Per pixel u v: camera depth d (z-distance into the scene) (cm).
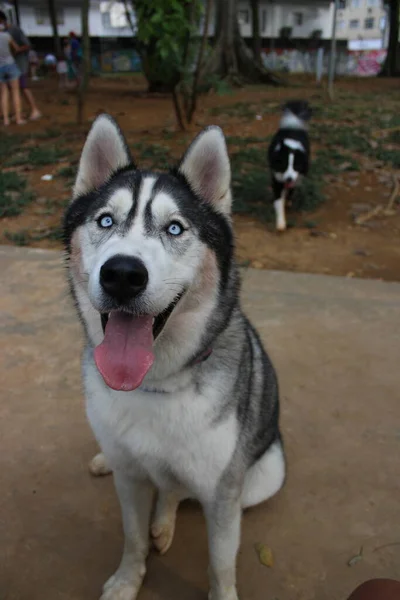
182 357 54
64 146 247
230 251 61
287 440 82
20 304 117
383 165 226
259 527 69
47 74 730
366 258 155
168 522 68
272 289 127
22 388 92
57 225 165
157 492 75
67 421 85
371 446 81
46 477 76
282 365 98
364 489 74
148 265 50
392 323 112
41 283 126
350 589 62
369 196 200
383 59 845
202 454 55
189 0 230
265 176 208
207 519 59
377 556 65
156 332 53
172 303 53
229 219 62
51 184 202
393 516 71
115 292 49
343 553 66
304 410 88
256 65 495
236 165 220
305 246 163
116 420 56
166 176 59
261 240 167
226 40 473
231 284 60
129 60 932
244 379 59
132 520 61
